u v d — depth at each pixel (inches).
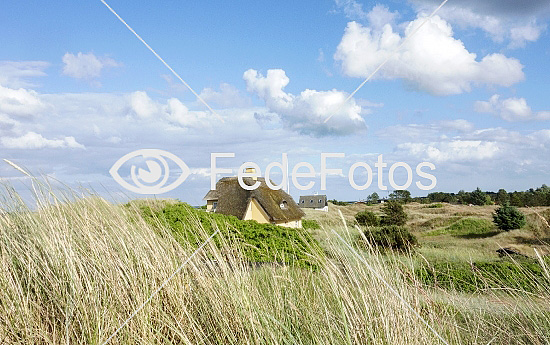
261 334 91.4
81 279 109.1
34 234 121.2
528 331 113.4
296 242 123.3
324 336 89.8
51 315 101.8
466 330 116.3
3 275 103.9
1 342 89.4
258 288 115.8
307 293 111.9
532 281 133.0
